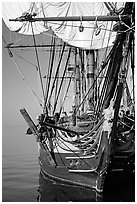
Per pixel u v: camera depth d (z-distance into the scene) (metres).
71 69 29.91
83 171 19.61
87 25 24.72
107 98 18.08
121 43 17.28
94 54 27.31
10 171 26.42
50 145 22.45
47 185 21.84
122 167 19.28
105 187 18.77
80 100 29.84
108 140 17.66
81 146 19.80
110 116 17.52
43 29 22.92
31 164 30.00
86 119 26.11
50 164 22.53
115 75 17.69
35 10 22.84
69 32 24.61
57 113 26.94
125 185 20.19
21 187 21.06
